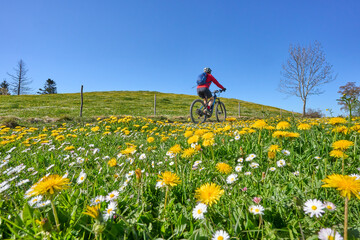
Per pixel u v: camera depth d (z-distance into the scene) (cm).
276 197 130
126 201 136
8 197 149
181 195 150
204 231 99
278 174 168
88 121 1073
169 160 239
